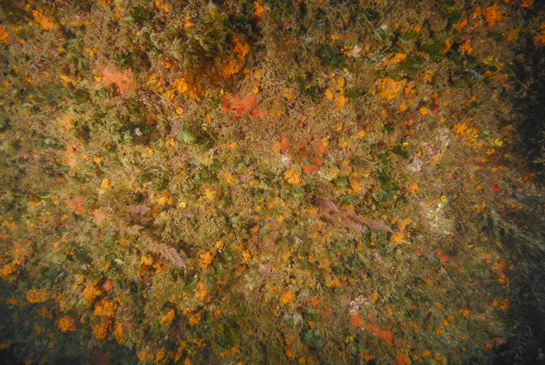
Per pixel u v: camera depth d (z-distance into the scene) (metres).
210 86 2.98
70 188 3.88
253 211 3.82
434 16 3.03
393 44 3.13
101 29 3.00
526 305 3.97
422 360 4.30
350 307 4.35
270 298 4.30
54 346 4.96
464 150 3.63
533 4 2.90
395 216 3.91
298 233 3.87
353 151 3.55
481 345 4.28
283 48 3.02
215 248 4.01
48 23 3.04
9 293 4.82
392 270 4.21
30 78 3.39
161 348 4.60
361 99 3.27
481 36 3.14
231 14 2.97
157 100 3.18
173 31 2.73
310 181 3.66
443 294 4.24
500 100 3.35
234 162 3.51
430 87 3.29
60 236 4.39
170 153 3.46
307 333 4.38
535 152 3.39
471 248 4.05
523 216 3.75
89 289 4.50
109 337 4.91
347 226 3.81
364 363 4.36
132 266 4.11
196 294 4.09
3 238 4.40
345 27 3.08
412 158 3.68
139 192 3.77
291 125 3.33
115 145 3.45
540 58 3.09
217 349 4.48
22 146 3.84
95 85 3.28
